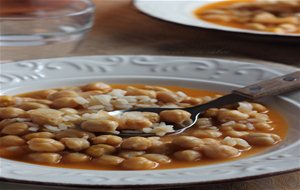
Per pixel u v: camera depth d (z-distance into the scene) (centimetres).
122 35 50
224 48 46
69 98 32
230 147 27
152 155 27
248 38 45
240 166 25
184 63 38
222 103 33
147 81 37
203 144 28
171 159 27
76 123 30
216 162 27
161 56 39
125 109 32
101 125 29
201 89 36
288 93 33
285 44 46
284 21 50
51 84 37
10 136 29
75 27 48
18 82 36
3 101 33
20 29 48
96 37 50
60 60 39
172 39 49
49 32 48
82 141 28
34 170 25
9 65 38
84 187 22
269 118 32
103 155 27
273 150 28
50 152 27
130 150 28
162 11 51
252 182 26
